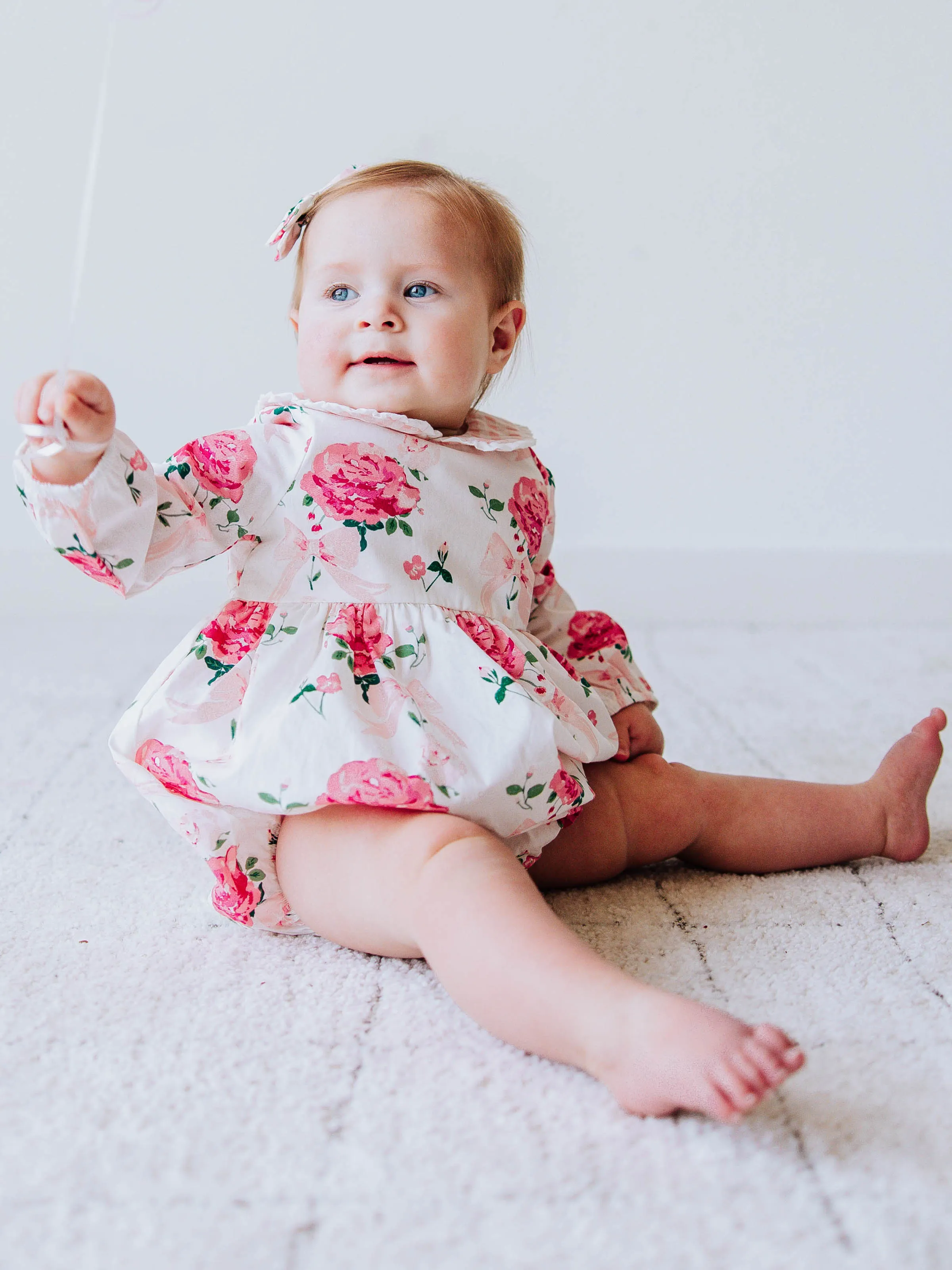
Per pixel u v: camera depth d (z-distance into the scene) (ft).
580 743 2.82
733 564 7.15
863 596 7.18
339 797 2.54
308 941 2.77
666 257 6.86
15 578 7.09
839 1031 2.30
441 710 2.70
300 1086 2.12
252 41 6.61
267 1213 1.78
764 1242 1.72
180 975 2.57
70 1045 2.26
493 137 6.75
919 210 6.84
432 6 6.62
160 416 6.89
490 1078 2.14
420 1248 1.70
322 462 2.89
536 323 6.89
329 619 2.79
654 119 6.75
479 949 2.21
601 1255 1.69
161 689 2.82
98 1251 1.70
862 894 3.04
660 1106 1.98
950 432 7.07
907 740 3.28
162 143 6.66
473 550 3.00
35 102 6.58
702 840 3.16
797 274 6.90
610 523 7.14
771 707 5.13
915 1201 1.80
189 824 2.73
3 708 5.02
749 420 7.05
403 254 3.03
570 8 6.64
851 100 6.74
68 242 6.71
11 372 6.84
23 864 3.25
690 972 2.57
